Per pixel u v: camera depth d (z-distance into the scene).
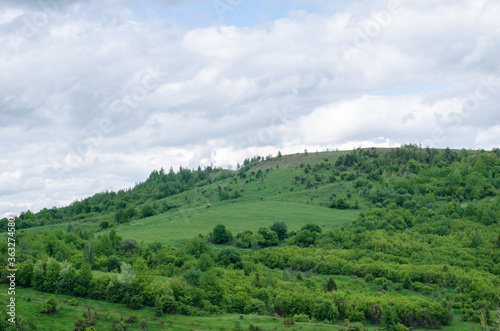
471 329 131.50
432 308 137.38
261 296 143.88
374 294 156.75
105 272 154.12
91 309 122.00
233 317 128.50
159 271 167.75
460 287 164.50
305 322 128.12
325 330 120.62
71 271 131.75
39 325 109.88
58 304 121.50
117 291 129.25
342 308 136.75
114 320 116.19
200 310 131.00
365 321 135.50
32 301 121.62
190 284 142.38
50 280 129.88
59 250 174.00
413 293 163.75
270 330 118.69
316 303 136.25
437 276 172.88
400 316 135.12
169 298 126.81
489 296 154.50
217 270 165.12
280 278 171.25
